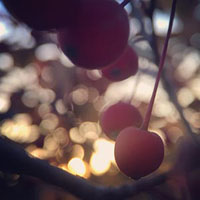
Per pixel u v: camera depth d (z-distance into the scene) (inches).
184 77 16.9
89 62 5.2
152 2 7.5
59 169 6.1
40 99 15.7
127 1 5.2
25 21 4.8
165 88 8.6
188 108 16.3
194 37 17.4
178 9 16.5
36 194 11.4
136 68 6.5
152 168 5.3
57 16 4.8
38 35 14.5
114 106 6.6
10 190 11.1
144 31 8.0
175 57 17.5
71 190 6.2
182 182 6.6
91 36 5.0
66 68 15.3
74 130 15.7
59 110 15.8
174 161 6.8
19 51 15.1
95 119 15.7
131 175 5.3
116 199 6.4
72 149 15.5
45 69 15.4
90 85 15.3
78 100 15.7
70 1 4.8
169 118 13.8
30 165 5.7
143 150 5.3
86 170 15.0
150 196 7.9
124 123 6.4
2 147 5.6
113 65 6.3
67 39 5.1
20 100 15.6
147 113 5.5
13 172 5.7
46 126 15.6
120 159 5.3
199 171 6.6
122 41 5.2
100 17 5.0
